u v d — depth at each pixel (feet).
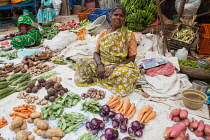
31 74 12.19
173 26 18.24
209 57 14.65
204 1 23.90
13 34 18.97
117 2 29.96
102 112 7.96
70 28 22.47
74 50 15.20
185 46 15.06
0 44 18.21
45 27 25.11
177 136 6.24
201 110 8.51
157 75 10.69
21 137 6.51
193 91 9.05
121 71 9.38
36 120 7.37
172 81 10.11
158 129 7.43
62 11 35.47
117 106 8.53
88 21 24.21
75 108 8.70
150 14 18.29
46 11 25.89
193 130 7.23
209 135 6.75
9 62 14.33
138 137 7.01
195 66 11.41
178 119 7.72
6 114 8.30
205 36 14.89
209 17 24.17
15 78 11.30
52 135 6.72
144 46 15.06
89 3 38.37
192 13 20.13
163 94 9.71
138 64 12.72
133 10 19.12
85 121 7.82
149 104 9.07
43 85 10.62
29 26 17.63
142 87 10.52
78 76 10.94
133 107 8.34
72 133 7.16
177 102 9.19
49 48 17.10
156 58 11.93
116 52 9.91
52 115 7.95
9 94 9.84
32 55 14.46
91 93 9.54
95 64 10.63
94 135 6.98
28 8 32.89
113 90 9.97
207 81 11.05
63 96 9.13
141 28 18.85
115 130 6.83
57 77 11.47
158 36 15.53
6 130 7.29
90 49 15.40
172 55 14.58
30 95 9.81
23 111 8.25
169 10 26.96
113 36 9.49
